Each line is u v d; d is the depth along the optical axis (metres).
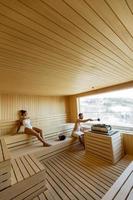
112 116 4.14
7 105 3.56
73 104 5.05
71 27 0.99
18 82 2.51
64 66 1.81
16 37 1.05
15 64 1.60
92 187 1.94
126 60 1.73
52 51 1.35
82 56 1.52
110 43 1.27
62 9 0.80
